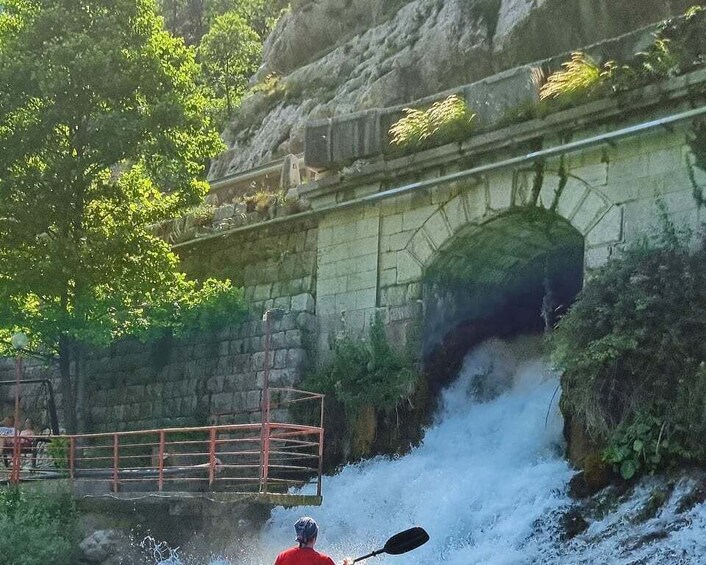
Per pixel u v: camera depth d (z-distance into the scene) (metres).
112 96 21.05
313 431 16.89
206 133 21.73
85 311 20.72
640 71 17.14
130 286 21.14
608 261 16.64
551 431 17.16
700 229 16.33
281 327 20.66
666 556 13.15
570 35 26.16
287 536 17.42
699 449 14.66
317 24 36.28
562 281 20.33
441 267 19.73
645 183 17.08
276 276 21.83
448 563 15.02
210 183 25.09
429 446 18.52
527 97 18.34
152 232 24.50
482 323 20.47
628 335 15.57
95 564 17.27
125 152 20.98
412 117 19.80
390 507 17.17
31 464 21.75
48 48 20.22
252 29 47.25
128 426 22.86
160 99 21.02
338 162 20.83
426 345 19.45
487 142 18.72
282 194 22.31
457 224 19.16
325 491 18.16
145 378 22.83
